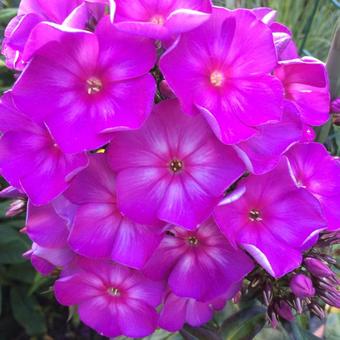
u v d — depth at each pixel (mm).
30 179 104
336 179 115
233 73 102
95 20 105
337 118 136
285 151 101
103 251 105
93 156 101
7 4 277
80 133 95
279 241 105
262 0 331
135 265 103
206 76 100
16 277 259
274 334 148
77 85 99
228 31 98
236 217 104
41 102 97
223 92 101
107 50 96
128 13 99
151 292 116
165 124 99
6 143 108
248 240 103
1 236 236
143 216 99
